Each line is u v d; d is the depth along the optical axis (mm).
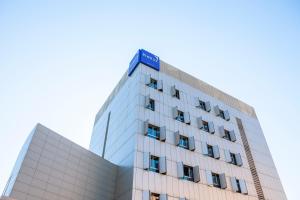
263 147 40188
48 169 21750
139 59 33750
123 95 34438
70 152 24281
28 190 19609
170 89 33938
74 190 22734
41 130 22844
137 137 25891
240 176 31828
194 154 29125
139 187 22500
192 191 25484
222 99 41594
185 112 32469
